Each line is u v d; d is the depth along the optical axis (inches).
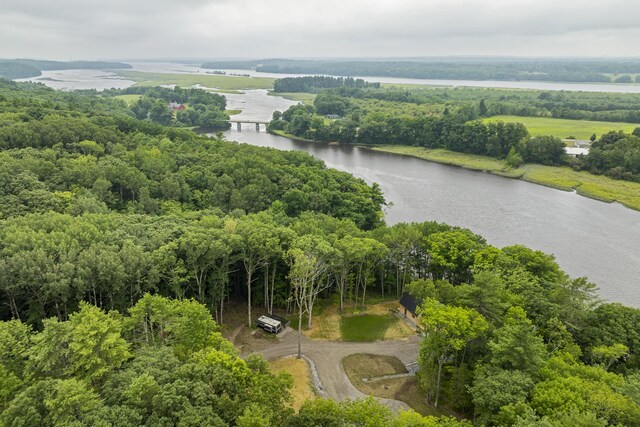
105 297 2947.8
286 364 2908.5
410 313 3516.2
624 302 4254.4
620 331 2677.2
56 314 2849.4
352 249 3371.1
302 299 3186.5
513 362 2162.9
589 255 5201.8
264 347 3105.3
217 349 2279.8
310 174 6131.9
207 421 1514.5
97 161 5511.8
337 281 3779.5
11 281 2576.3
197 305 2463.1
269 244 3174.2
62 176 4751.5
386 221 6156.5
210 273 3326.8
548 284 3171.8
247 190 5260.8
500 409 1956.2
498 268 3378.4
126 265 2822.3
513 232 5841.5
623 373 2487.7
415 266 4094.5
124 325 2258.9
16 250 2753.4
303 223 4018.2
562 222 6195.9
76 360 1841.8
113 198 4751.5
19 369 1899.6
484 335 2458.2
